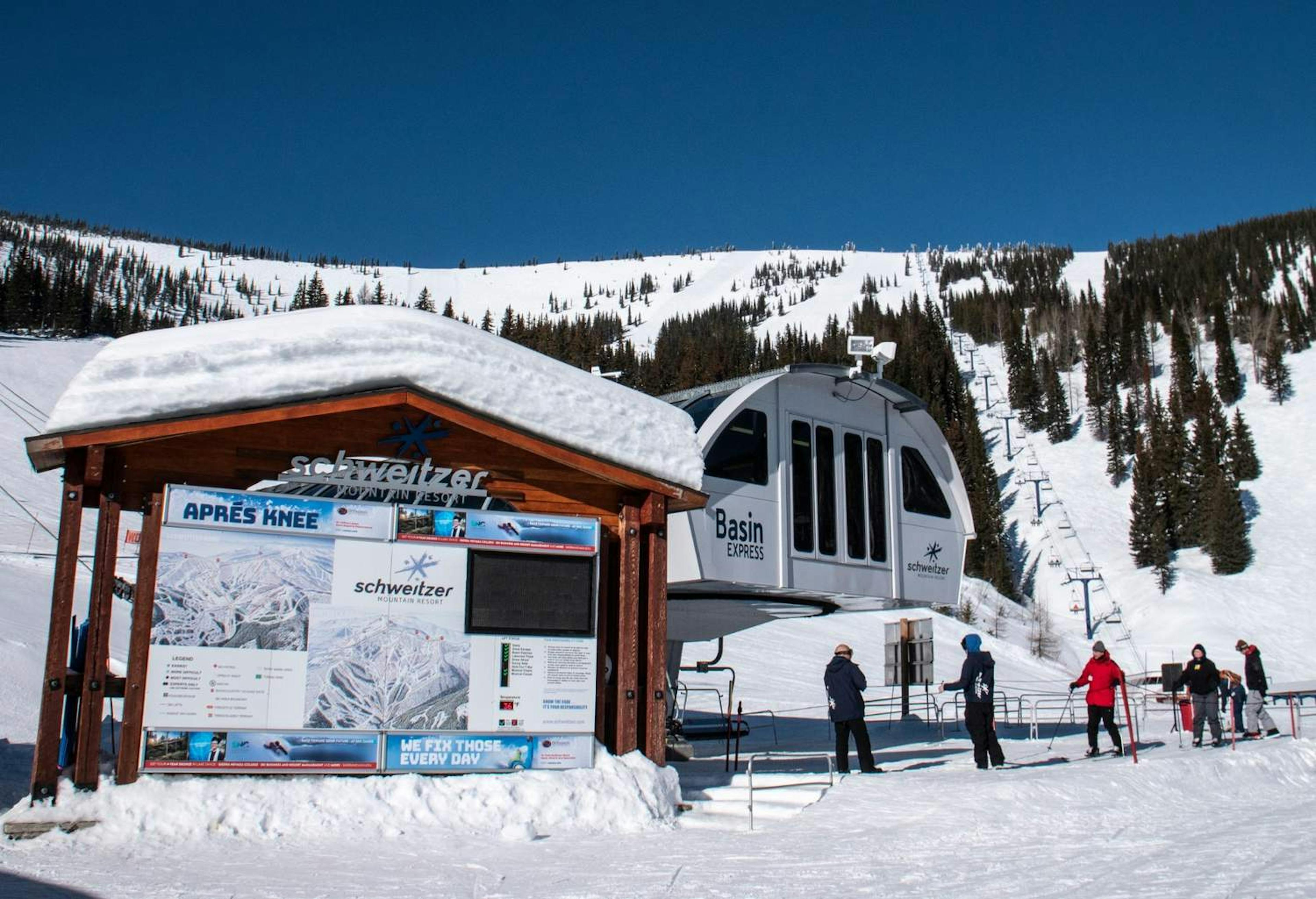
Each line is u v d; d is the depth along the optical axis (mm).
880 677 35531
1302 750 14898
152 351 10023
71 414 9602
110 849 8617
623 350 123062
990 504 80875
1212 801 11898
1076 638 67062
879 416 16578
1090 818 10359
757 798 11477
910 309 178250
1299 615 69812
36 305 113375
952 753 16562
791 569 14656
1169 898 6656
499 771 10438
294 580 10109
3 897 6820
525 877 7805
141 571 9773
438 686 10383
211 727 9664
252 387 10070
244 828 9180
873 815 10422
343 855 8594
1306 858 8102
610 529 11695
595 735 10922
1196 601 71688
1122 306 145375
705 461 13844
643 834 9875
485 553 10742
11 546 33406
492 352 11070
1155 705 33938
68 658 10641
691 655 34188
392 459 10797
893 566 16219
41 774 9219
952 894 7020
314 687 10008
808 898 6969
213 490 9977
